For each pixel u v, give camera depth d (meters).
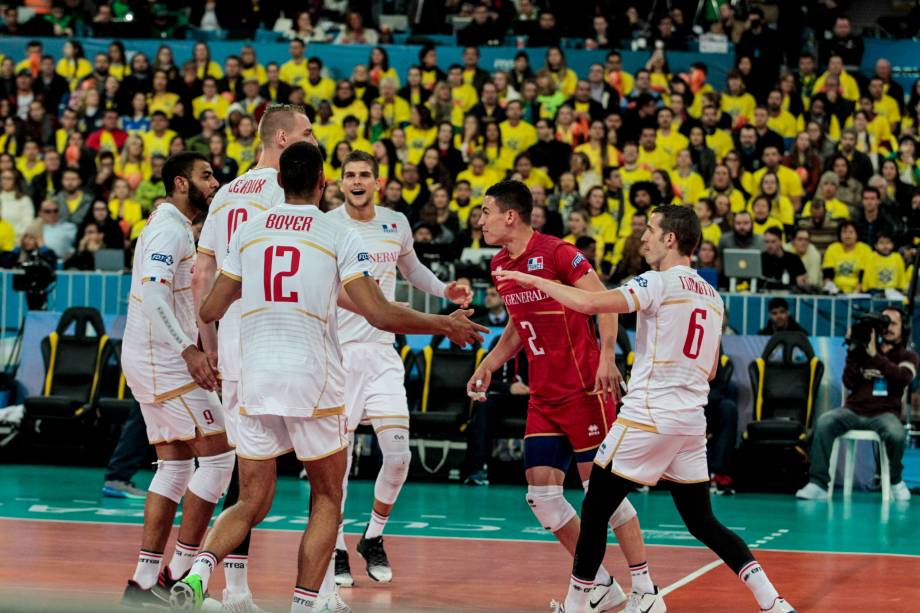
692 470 7.40
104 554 9.77
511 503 13.73
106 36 25.06
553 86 22.33
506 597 8.33
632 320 16.53
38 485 14.73
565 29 25.09
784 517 13.00
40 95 22.94
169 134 21.55
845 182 20.33
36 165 21.59
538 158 20.58
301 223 6.73
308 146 6.86
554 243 8.06
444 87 22.03
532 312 8.00
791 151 21.44
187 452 7.73
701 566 9.70
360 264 6.70
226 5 25.66
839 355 16.05
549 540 11.02
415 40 24.89
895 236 19.09
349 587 8.73
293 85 22.94
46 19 25.44
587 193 19.12
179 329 7.40
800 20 24.27
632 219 17.48
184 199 7.80
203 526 7.52
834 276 18.52
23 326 17.30
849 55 24.31
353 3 25.78
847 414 14.73
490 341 16.06
